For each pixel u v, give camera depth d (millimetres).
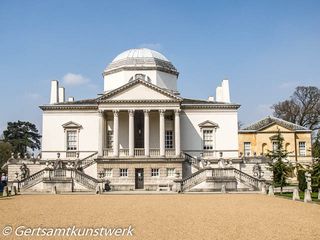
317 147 45750
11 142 114125
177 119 59031
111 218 22875
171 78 69250
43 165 61281
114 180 57062
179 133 59000
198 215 24219
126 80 66938
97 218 22891
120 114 62969
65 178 51344
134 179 57250
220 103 64000
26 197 41125
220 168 51219
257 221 21438
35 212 26109
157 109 59062
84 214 24891
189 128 63188
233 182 50812
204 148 63062
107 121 62781
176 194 46250
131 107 59000
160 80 67688
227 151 62812
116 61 69688
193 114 63500
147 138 58469
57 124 63094
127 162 57500
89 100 67188
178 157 57531
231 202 33781
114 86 68000
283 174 48562
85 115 63344
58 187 51000
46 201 35594
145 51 69688
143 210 27281
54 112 63312
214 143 63031
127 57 68562
